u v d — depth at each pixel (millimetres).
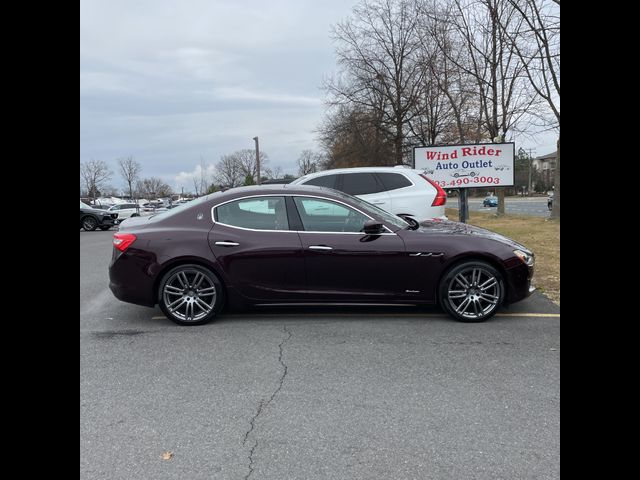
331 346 4742
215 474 2754
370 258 5355
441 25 23797
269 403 3580
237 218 5570
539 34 15148
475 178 14344
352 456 2902
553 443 2998
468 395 3652
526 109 20688
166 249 5430
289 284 5430
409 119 30219
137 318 5895
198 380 4004
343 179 9211
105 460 2898
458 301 5406
